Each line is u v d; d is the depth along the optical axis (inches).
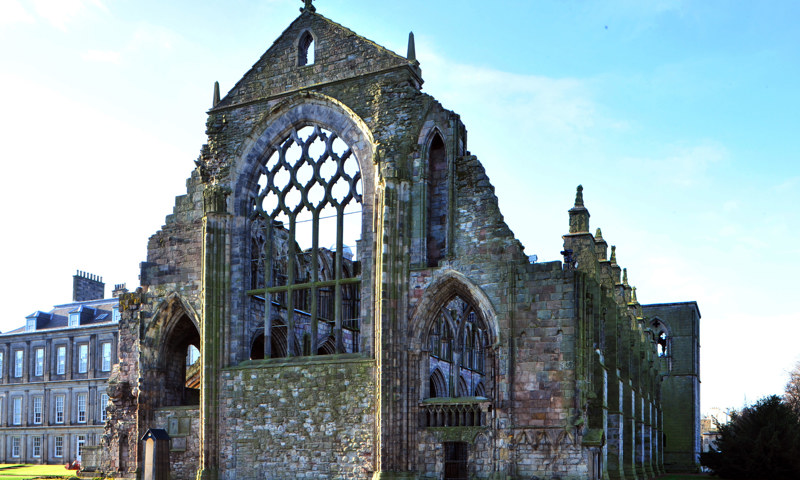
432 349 2513.5
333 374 1761.8
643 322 3127.5
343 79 1893.5
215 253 1936.5
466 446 1720.0
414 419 1675.7
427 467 1648.6
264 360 1867.6
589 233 1923.0
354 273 2544.3
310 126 1948.8
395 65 1830.7
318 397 1769.2
